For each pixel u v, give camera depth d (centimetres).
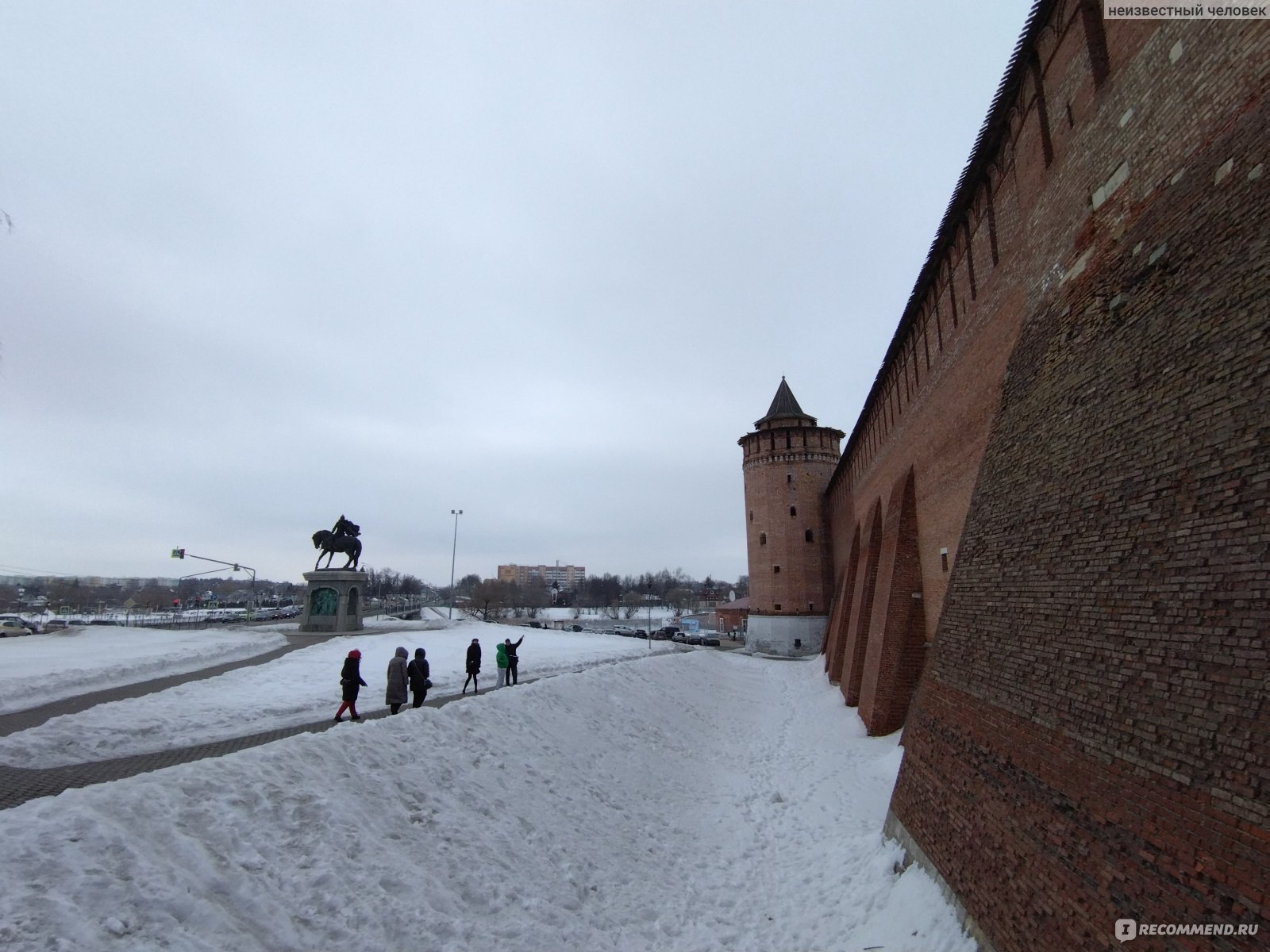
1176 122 776
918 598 2042
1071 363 950
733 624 8312
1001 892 782
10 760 1083
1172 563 641
